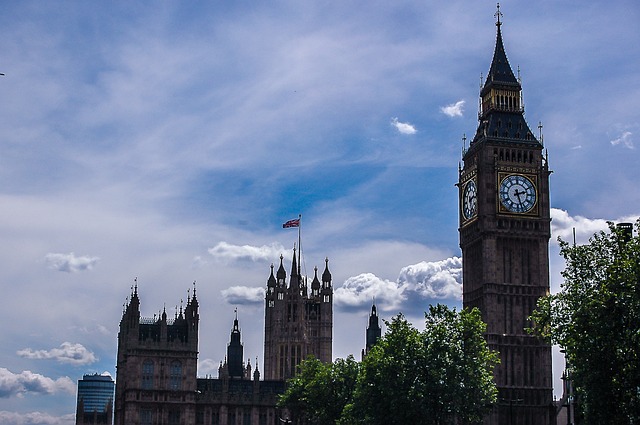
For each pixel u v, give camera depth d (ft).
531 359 585.22
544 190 604.90
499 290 589.32
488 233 592.60
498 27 645.51
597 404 304.50
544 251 598.34
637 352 292.20
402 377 454.81
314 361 637.71
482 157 604.08
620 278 302.04
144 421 636.48
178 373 647.97
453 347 456.86
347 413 513.04
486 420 568.41
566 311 335.06
